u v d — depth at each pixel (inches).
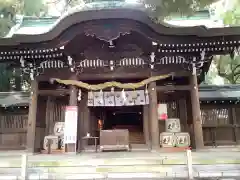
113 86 534.6
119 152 503.5
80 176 321.4
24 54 506.6
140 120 920.9
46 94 541.0
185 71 532.1
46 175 323.0
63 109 620.1
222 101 642.2
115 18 462.0
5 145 645.9
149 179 309.3
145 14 457.4
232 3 638.5
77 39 491.2
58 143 563.2
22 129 649.6
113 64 526.9
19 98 656.4
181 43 482.9
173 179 308.2
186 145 528.4
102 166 340.2
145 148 552.4
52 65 534.9
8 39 476.4
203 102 643.5
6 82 947.3
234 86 663.1
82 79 550.0
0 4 636.1
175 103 613.3
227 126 641.0
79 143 554.6
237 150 500.7
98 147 560.4
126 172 325.4
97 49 519.5
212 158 344.8
